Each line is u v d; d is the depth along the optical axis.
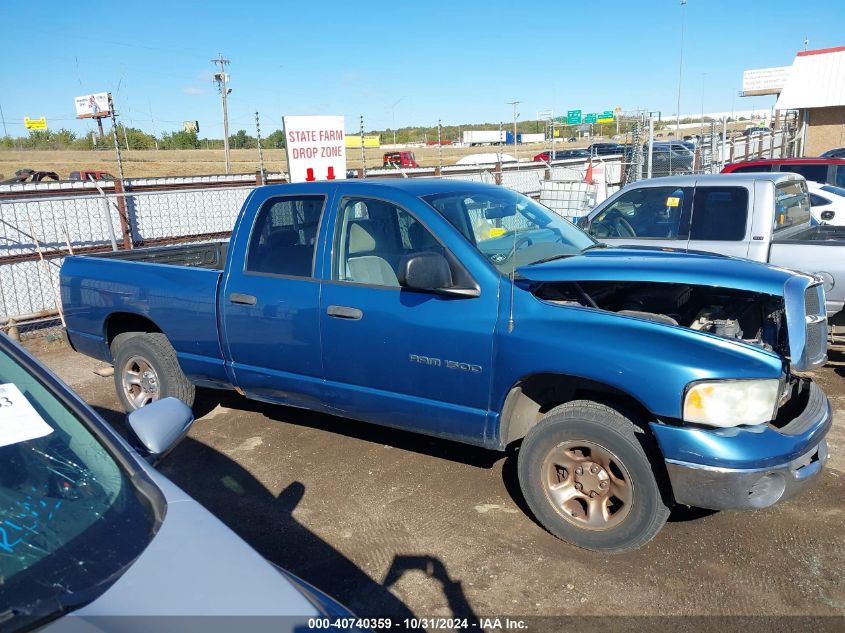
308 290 4.45
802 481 3.38
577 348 3.51
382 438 5.19
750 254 6.39
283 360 4.64
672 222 6.86
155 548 1.91
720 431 3.27
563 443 3.64
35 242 9.02
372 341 4.19
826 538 3.70
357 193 4.38
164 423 2.46
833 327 6.27
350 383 4.39
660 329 3.41
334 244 4.41
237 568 1.87
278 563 3.63
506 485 4.40
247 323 4.73
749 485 3.23
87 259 5.75
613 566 3.51
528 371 3.65
